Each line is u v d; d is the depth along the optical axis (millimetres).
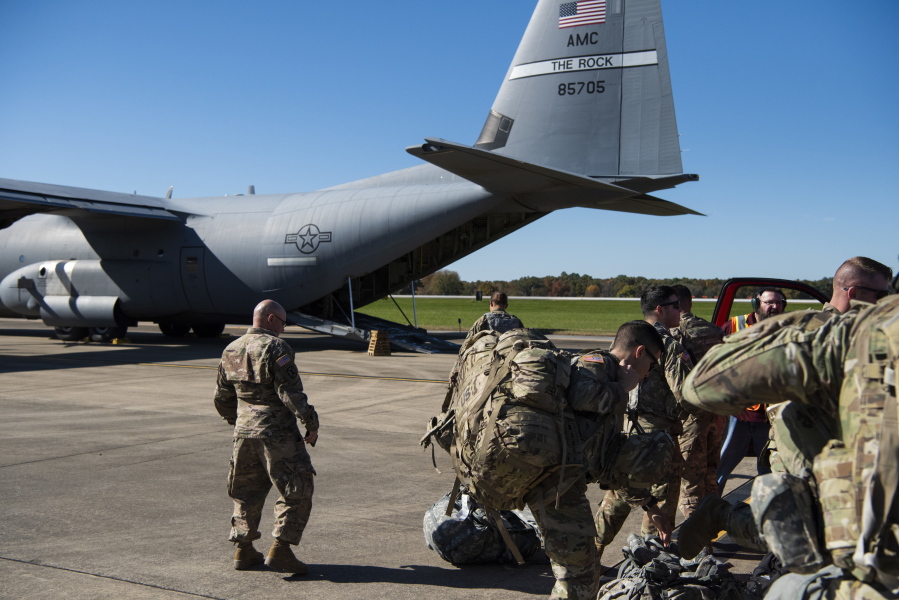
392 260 18234
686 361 4070
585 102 15523
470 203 16984
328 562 4328
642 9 15086
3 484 5930
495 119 16422
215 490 5832
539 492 3008
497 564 4336
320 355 18016
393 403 10570
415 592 3881
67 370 13977
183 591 3824
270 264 18688
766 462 3271
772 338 1917
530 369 2834
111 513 5191
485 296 68375
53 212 18766
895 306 1781
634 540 3648
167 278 19781
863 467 1745
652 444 3062
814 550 1874
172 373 13578
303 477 4055
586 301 63906
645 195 15180
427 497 5754
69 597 3697
